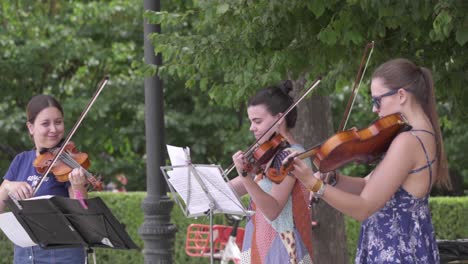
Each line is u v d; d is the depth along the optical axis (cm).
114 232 713
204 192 713
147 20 1019
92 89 2322
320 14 863
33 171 816
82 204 702
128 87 2227
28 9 2275
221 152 2395
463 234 1619
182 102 2294
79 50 2206
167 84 2214
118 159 2427
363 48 934
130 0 2261
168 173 717
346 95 2195
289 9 902
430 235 608
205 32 1038
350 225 1580
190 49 989
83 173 766
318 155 612
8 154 2222
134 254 1708
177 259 1670
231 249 1311
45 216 726
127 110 2273
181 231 1667
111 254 1719
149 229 1016
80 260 795
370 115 2250
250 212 704
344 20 874
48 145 818
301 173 593
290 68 955
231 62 986
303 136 1108
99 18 2242
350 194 589
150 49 1029
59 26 2234
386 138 607
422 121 602
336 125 2245
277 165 685
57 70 2358
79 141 2195
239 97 984
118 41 2291
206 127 2300
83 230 734
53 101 821
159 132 1016
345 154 607
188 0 1177
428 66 966
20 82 2244
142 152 2581
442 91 955
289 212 701
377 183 587
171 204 1024
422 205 603
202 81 1033
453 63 944
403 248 598
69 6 2328
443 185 613
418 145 591
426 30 904
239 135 2219
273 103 713
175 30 1808
